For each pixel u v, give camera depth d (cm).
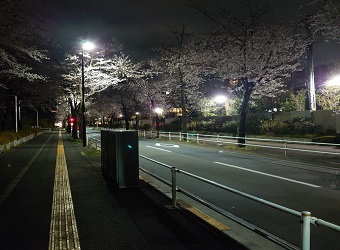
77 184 941
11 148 2302
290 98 3400
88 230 543
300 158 1536
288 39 1925
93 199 757
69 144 2744
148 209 669
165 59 2869
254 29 2006
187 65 2495
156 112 3731
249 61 1967
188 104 3684
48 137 4166
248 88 2102
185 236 512
